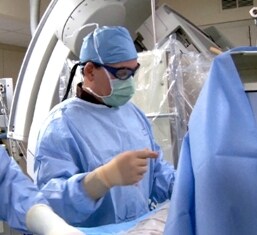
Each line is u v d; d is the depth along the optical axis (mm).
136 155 1083
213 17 4844
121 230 1058
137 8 2412
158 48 2023
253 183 585
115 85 1382
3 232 2777
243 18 4699
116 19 2279
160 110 1909
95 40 1357
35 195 1013
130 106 1571
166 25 2445
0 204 1043
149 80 1936
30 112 2395
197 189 613
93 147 1340
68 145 1301
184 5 4965
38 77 2350
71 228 846
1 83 3176
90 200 1134
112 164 1086
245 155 593
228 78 646
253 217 583
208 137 614
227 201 588
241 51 665
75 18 2152
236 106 625
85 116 1390
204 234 596
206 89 654
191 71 1910
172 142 1879
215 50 2203
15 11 4215
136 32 2531
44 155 1282
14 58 6484
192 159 643
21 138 2422
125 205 1333
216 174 594
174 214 644
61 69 2221
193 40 2416
